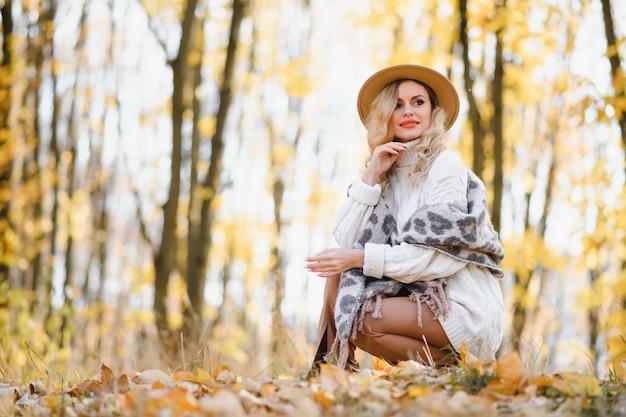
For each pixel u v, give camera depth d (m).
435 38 8.50
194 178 8.91
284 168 13.78
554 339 8.17
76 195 12.51
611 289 6.93
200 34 9.14
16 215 10.46
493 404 2.38
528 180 8.92
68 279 11.67
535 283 9.73
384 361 3.56
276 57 11.96
